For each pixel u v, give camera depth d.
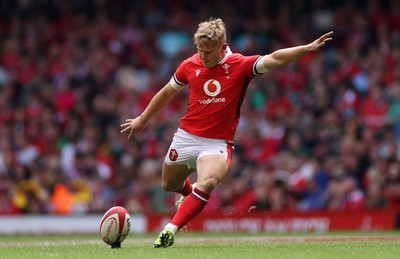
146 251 24.75
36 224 54.06
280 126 68.00
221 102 27.28
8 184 60.75
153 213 54.47
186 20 89.12
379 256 22.95
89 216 54.44
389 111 68.75
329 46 84.44
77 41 86.06
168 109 73.25
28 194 59.53
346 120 67.06
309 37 85.44
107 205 60.84
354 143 60.09
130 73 80.06
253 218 53.59
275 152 65.94
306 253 23.92
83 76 79.75
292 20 87.75
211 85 27.38
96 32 87.19
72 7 90.81
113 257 22.83
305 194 57.97
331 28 86.38
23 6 91.19
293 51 26.52
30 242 37.97
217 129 27.33
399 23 87.31
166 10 91.19
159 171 64.62
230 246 28.36
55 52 83.62
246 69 27.23
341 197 56.91
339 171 58.50
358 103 71.25
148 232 53.88
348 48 82.25
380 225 53.78
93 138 67.31
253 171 60.00
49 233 53.91
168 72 81.69
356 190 57.41
